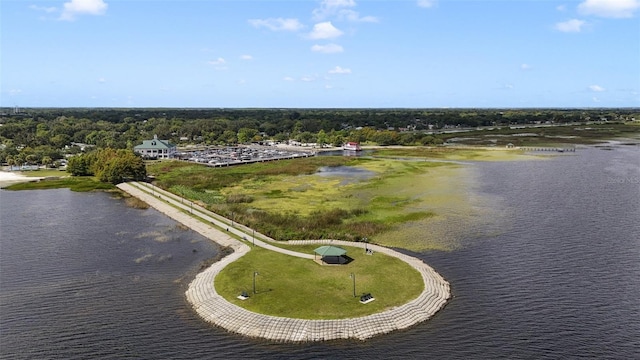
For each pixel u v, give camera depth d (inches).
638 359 1835.6
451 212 4030.5
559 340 1968.5
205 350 1920.5
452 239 3284.9
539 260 2859.3
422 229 3531.0
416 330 2054.6
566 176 5876.0
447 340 1975.9
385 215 3973.9
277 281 2495.1
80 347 1952.5
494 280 2571.4
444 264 2815.0
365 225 3609.7
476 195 4724.4
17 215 4200.3
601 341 1961.1
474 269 2728.8
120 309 2285.9
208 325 2119.8
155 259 3004.4
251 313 2156.7
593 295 2377.0
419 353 1884.8
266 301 2267.5
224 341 1984.5
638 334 2011.6
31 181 6107.3
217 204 4500.5
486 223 3663.9
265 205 4475.9
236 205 4421.8
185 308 2290.8
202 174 6456.7
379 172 6427.2
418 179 5753.0
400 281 2484.0
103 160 6427.2
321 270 2645.2
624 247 3075.8
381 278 2522.1
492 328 2065.7
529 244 3152.1
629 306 2258.9
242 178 6107.3
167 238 3464.6
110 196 5162.4
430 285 2444.6
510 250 3038.9
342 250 2785.4
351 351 1902.1
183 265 2896.2
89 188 5595.5
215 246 3260.3
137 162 6102.4
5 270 2797.7
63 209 4466.0
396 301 2258.9
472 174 6097.4
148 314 2231.8
